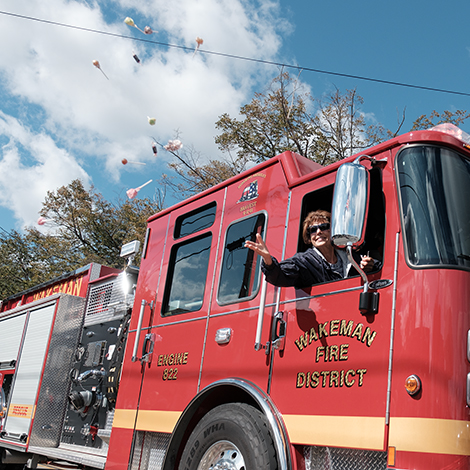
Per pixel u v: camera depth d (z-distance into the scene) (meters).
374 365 2.62
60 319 6.57
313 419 2.81
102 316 6.30
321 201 3.48
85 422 5.79
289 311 3.20
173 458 3.59
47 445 6.13
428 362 2.43
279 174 3.72
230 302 3.68
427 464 2.29
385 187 2.93
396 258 2.72
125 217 26.12
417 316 2.52
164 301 4.44
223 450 3.27
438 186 2.79
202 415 3.61
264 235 3.66
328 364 2.85
